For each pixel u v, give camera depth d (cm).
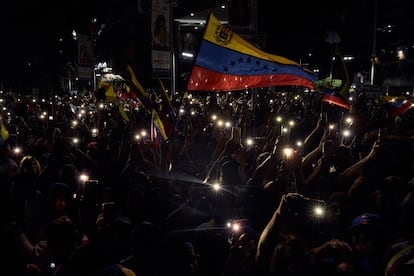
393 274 255
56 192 454
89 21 3866
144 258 329
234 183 470
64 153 614
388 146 467
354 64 4294
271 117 971
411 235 284
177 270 321
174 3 1534
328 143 496
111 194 470
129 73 706
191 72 477
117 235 352
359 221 312
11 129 1103
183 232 360
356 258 304
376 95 2180
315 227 330
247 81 500
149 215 442
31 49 4012
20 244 388
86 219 421
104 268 314
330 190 443
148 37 4091
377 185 405
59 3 3816
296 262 294
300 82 520
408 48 3800
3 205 510
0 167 644
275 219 313
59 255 338
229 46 484
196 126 875
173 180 528
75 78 4244
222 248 379
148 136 833
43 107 1569
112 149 790
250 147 646
